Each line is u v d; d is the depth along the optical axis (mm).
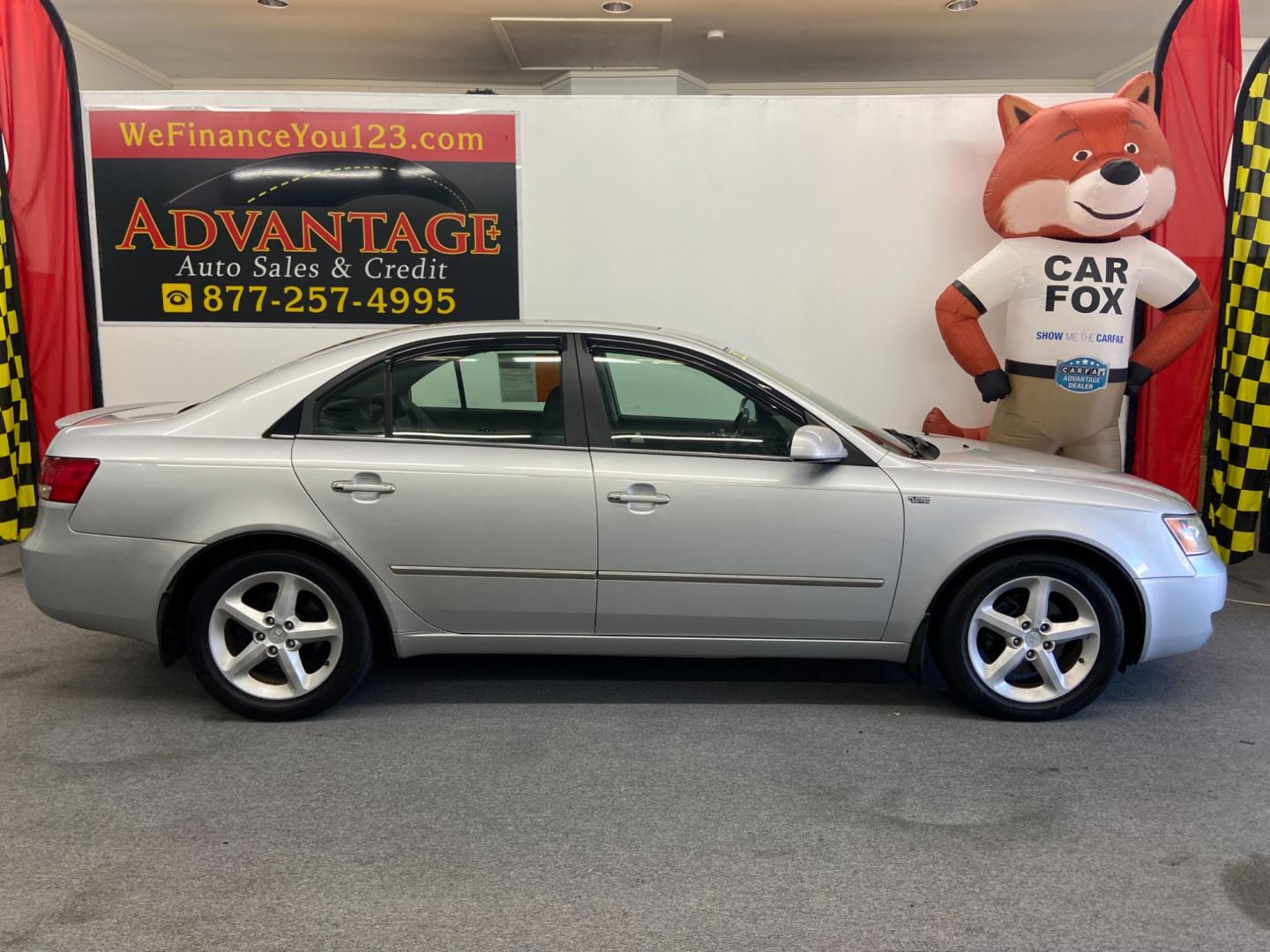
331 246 6195
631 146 6145
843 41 9570
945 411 6375
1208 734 3611
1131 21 8945
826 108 6098
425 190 6168
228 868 2654
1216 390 6109
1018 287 5605
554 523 3561
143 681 4102
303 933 2363
